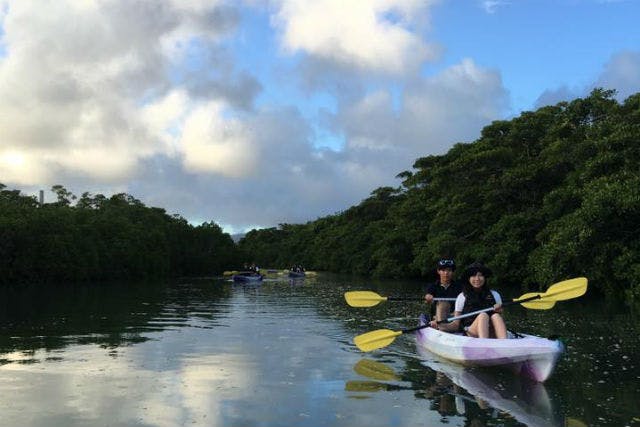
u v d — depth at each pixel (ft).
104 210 209.46
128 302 64.49
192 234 239.50
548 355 19.62
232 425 15.65
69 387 20.13
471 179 93.09
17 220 129.90
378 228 180.24
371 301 31.60
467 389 19.52
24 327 38.55
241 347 29.04
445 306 27.43
